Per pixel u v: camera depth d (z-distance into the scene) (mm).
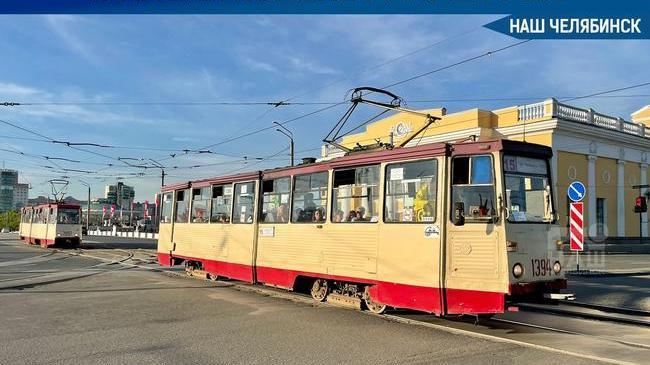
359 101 14969
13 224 99625
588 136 34500
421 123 34125
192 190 18391
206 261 16828
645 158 39625
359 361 7164
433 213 9602
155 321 10008
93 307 11656
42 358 7246
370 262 10664
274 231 13609
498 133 32344
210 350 7723
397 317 10484
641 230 39000
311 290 12406
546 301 8977
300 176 12969
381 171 10680
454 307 9125
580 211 17156
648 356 7598
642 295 13945
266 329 9297
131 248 40406
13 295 13570
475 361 7215
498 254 8766
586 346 8234
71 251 35812
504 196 8883
